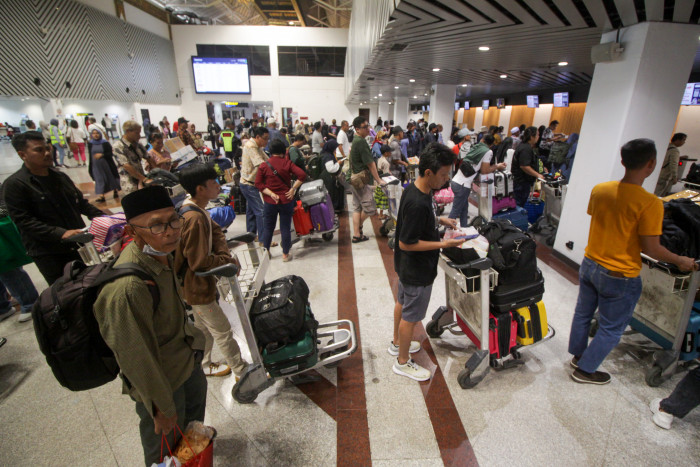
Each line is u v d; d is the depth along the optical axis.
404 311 2.18
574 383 2.25
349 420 2.02
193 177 1.76
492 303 2.17
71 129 11.95
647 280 2.29
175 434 1.45
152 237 1.17
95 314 1.11
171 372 1.34
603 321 2.08
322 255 4.43
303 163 5.72
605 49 3.25
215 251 1.93
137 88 15.71
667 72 3.10
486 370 2.18
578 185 3.79
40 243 2.34
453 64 6.61
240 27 19.33
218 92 19.84
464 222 4.61
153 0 16.28
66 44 12.02
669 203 2.20
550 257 4.20
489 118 21.69
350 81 13.45
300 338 2.13
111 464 1.80
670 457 1.75
